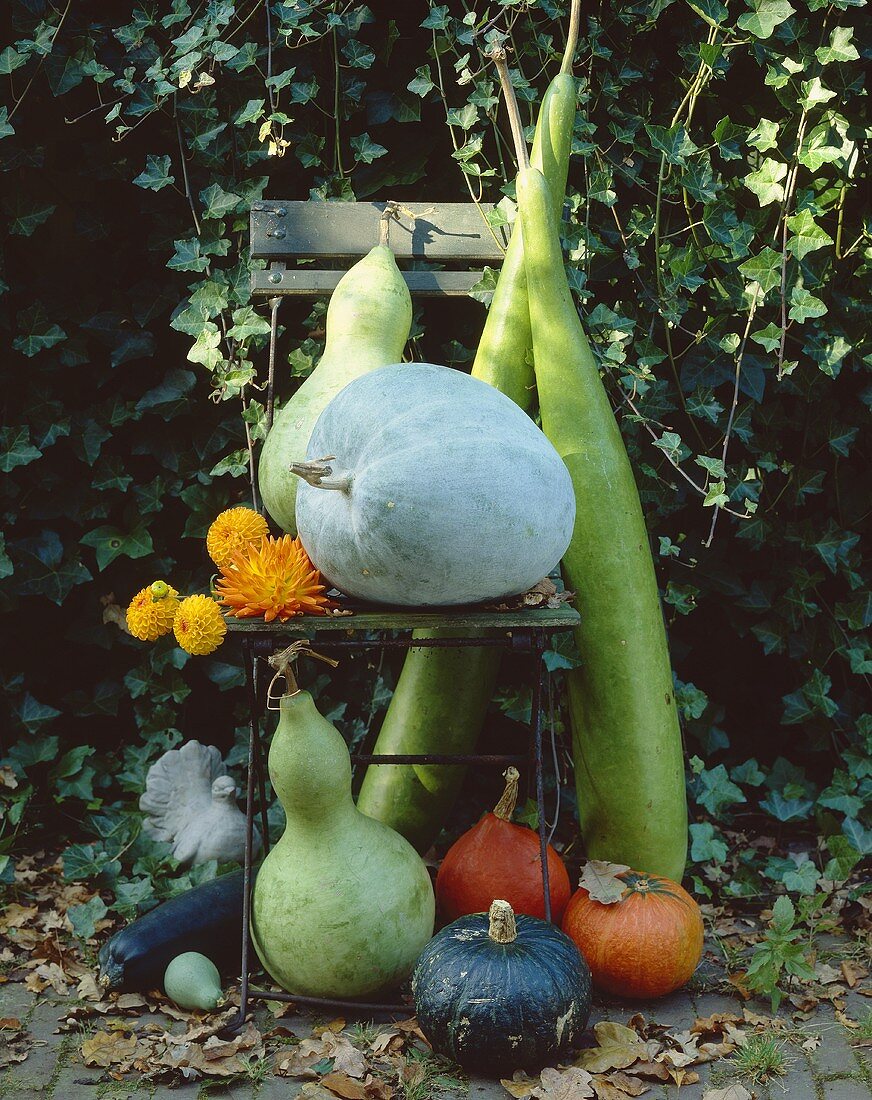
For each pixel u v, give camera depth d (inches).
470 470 83.9
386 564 85.7
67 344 126.3
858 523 131.3
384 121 123.6
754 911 114.4
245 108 119.6
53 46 119.4
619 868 99.9
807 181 123.7
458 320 130.3
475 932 89.0
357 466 86.8
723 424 126.9
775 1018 93.8
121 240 127.5
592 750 107.0
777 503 131.0
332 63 122.0
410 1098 83.1
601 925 96.1
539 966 85.3
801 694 130.2
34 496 129.0
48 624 133.7
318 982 93.4
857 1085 84.9
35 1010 96.1
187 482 131.6
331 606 93.6
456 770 113.3
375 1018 94.7
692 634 136.7
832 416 128.1
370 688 129.5
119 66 121.6
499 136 122.3
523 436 87.8
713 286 124.6
